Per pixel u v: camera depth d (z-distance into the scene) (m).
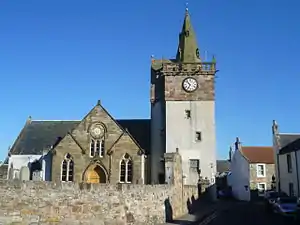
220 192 70.69
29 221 19.02
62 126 57.88
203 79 50.84
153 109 52.69
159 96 52.62
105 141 47.59
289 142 58.06
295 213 30.39
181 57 53.78
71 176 47.22
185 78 50.97
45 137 56.25
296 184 49.34
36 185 19.48
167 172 30.89
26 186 19.25
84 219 20.69
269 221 29.17
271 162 67.25
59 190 20.11
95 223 21.02
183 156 49.16
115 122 48.00
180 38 55.44
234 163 70.44
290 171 51.94
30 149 54.50
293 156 50.62
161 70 52.38
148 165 49.62
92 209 21.08
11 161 53.72
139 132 53.19
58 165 47.25
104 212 21.53
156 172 49.50
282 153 55.25
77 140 47.84
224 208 42.31
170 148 49.41
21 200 19.02
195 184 47.94
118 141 47.41
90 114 48.41
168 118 50.19
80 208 20.66
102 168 47.06
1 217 18.48
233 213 36.03
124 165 47.16
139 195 24.12
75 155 47.44
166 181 30.75
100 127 47.97
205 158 49.00
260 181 66.62
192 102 50.44
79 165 47.19
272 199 37.62
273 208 35.94
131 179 46.59
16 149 54.66
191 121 50.00
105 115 48.28
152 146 51.00
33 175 48.56
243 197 65.44
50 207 19.70
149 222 24.97
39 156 53.62
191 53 53.69
